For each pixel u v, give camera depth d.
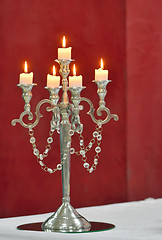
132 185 4.18
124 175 4.15
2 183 3.64
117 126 4.11
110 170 4.09
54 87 1.83
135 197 4.20
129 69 4.14
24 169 3.72
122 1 4.11
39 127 3.75
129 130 4.16
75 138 3.91
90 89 3.97
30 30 3.71
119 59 4.10
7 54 3.62
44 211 3.80
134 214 2.25
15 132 3.68
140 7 4.18
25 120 3.71
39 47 3.74
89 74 3.96
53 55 3.80
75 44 3.90
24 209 3.72
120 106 4.12
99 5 4.00
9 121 3.65
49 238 1.69
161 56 4.27
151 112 4.24
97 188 4.04
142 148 4.21
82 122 3.93
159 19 4.26
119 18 4.10
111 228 1.87
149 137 4.24
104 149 4.05
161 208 2.42
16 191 3.69
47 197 3.80
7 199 3.66
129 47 4.14
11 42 3.64
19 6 3.67
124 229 1.88
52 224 1.82
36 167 3.76
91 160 4.00
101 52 4.02
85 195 3.98
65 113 1.88
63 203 1.88
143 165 4.22
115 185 4.11
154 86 4.25
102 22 4.02
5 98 3.63
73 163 3.92
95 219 2.12
